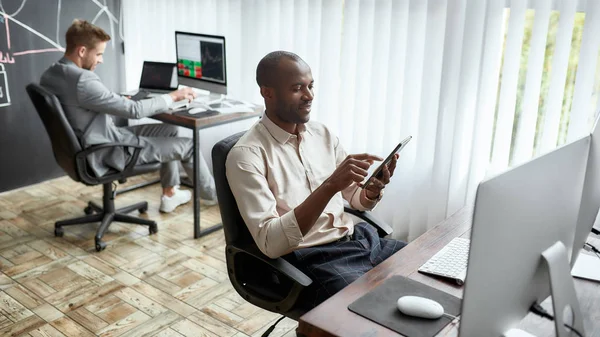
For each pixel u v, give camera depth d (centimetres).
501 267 105
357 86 318
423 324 128
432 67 293
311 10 328
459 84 284
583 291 143
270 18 351
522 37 266
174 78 375
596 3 244
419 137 304
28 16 382
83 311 258
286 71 180
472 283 100
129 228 344
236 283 187
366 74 317
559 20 253
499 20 268
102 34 312
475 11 272
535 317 131
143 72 383
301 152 192
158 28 413
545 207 114
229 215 181
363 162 158
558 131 268
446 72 287
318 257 182
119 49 437
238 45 375
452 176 296
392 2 296
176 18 400
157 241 329
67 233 336
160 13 409
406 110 305
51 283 281
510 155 287
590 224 143
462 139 291
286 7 342
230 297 273
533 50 263
